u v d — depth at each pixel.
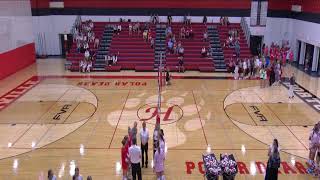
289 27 29.58
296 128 14.91
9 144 13.42
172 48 27.12
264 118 16.06
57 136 14.15
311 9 25.17
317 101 18.48
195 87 21.30
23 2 26.67
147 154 11.61
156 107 17.53
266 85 21.75
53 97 19.27
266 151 12.75
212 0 29.92
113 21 30.64
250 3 29.77
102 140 13.72
